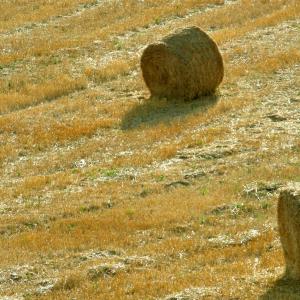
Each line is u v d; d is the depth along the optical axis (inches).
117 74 4817.9
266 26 5383.9
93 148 3722.9
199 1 6028.5
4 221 2992.1
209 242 2664.9
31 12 6067.9
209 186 3142.2
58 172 3523.6
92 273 2480.3
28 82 4758.9
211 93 4313.5
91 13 5964.6
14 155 3740.2
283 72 4566.9
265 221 2805.1
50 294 2384.4
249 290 2234.3
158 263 2551.7
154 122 3969.0
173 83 4259.4
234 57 4852.4
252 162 3344.0
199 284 2327.8
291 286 2242.9
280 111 3973.9
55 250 2714.1
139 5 6048.2
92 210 3046.3
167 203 3011.8
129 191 3181.6
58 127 3988.7
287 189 2246.6
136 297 2282.2
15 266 2608.3
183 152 3555.6
